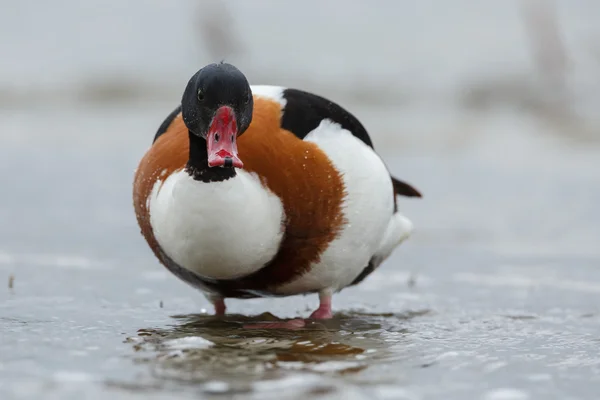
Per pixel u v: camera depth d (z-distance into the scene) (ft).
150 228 27.73
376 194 28.76
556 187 65.16
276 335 27.22
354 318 30.78
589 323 30.04
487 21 136.56
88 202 58.08
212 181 25.30
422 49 128.36
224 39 132.05
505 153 83.30
